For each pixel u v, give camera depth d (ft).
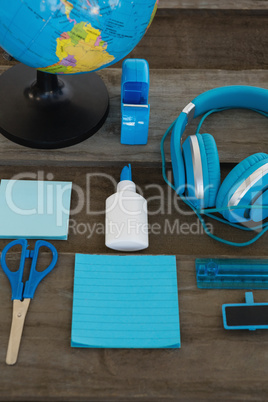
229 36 4.46
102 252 3.20
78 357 2.83
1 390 2.72
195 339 2.92
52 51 2.80
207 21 4.54
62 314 2.95
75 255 3.12
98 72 3.95
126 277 3.07
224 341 2.91
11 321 2.91
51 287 3.03
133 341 2.88
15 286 2.98
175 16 4.54
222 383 2.79
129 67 3.41
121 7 2.66
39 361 2.80
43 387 2.74
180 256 3.19
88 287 3.03
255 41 4.46
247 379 2.81
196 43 4.38
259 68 4.29
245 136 3.73
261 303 2.97
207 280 3.11
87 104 3.67
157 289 3.05
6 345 2.84
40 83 3.55
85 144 3.59
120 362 2.83
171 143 3.39
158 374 2.80
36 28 2.67
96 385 2.76
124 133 3.51
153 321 2.95
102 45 2.81
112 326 2.92
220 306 3.03
